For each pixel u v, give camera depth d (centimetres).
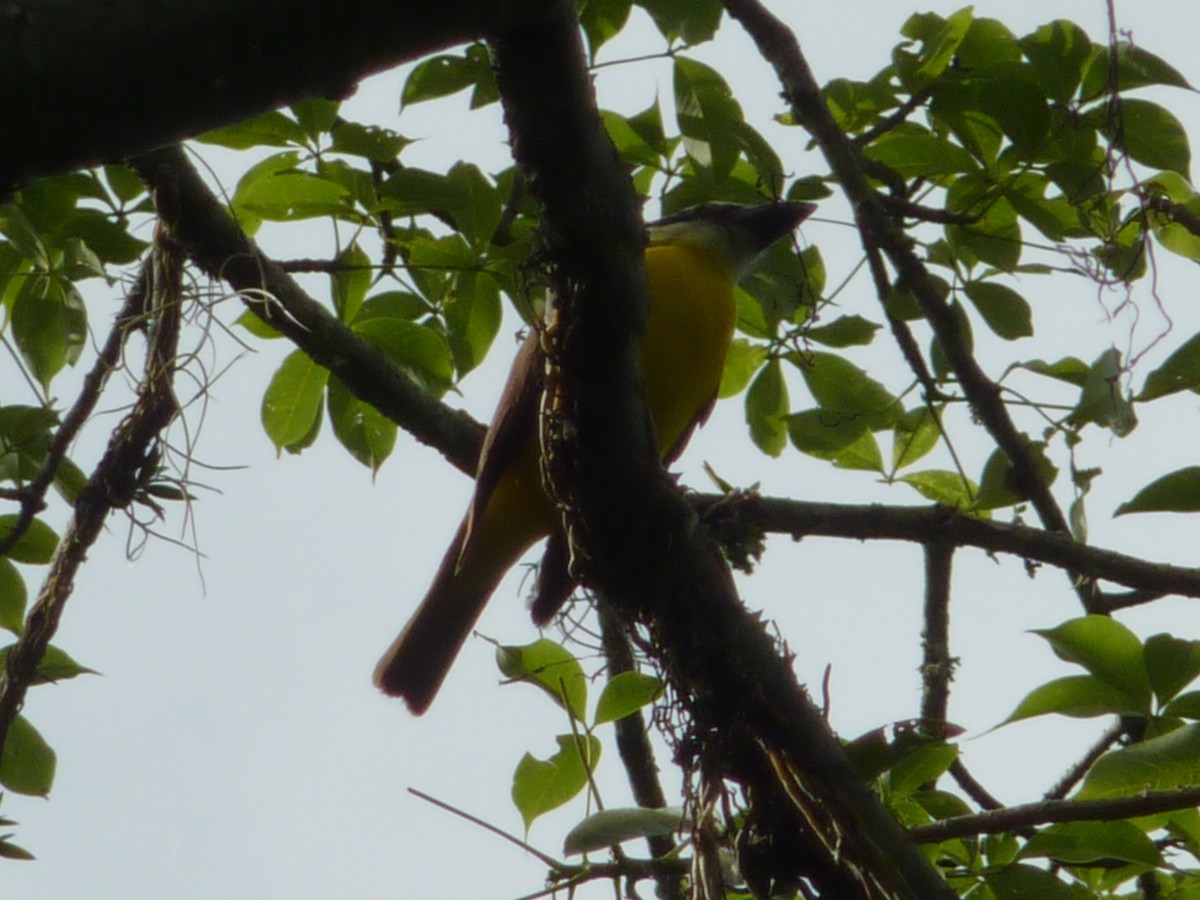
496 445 741
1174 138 680
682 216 858
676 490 564
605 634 707
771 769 547
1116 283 678
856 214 704
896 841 520
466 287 757
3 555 770
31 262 735
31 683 768
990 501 730
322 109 717
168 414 741
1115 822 563
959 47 751
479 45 706
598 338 524
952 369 720
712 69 676
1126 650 561
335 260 755
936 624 859
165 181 696
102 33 359
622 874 555
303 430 800
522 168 491
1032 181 721
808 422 770
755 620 564
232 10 374
